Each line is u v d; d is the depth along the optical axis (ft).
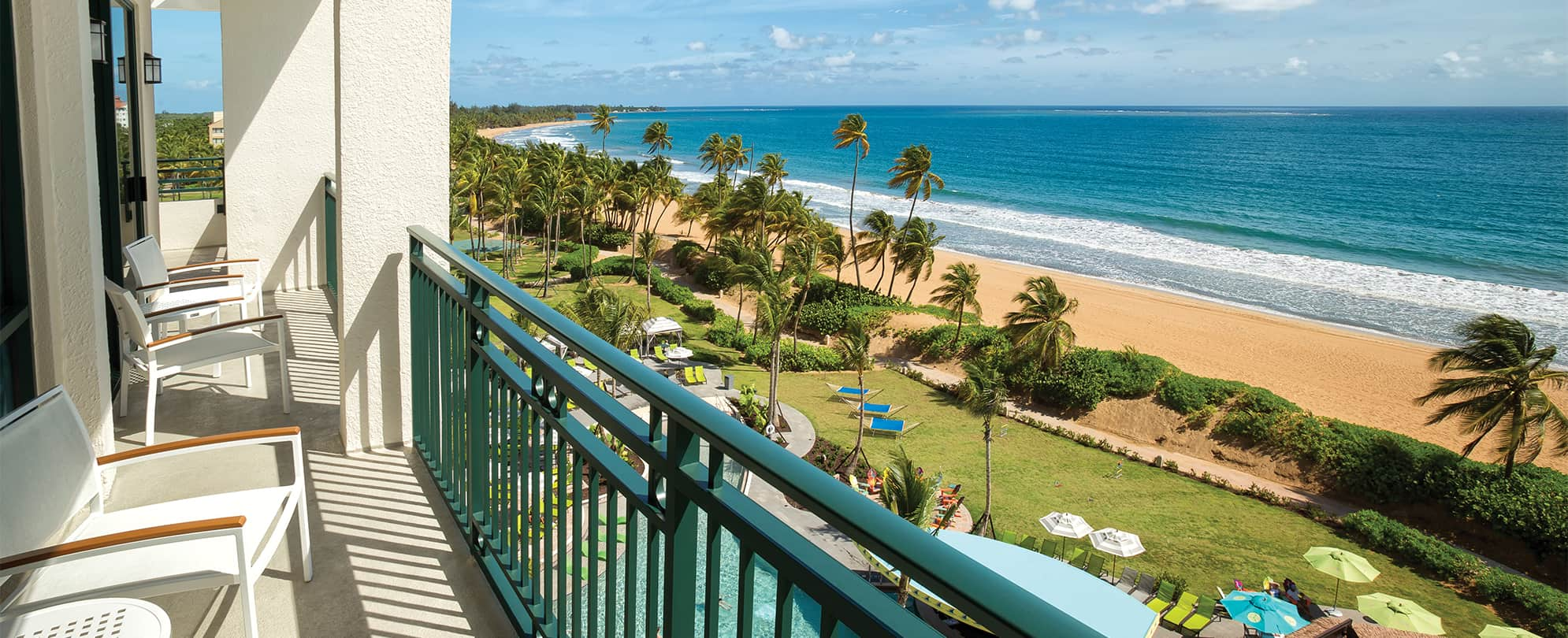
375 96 10.42
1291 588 75.36
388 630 7.22
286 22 20.18
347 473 10.35
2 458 5.76
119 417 12.37
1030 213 253.85
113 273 17.26
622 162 236.22
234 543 6.50
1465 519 93.04
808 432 104.73
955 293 133.39
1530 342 98.02
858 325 97.35
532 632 6.91
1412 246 207.00
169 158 30.58
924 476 94.22
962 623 32.40
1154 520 90.07
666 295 171.12
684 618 4.13
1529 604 78.79
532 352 6.07
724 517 3.51
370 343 10.94
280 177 20.84
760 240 160.76
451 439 9.25
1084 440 107.96
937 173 333.83
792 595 3.18
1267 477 103.35
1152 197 277.03
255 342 12.27
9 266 8.77
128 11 20.54
